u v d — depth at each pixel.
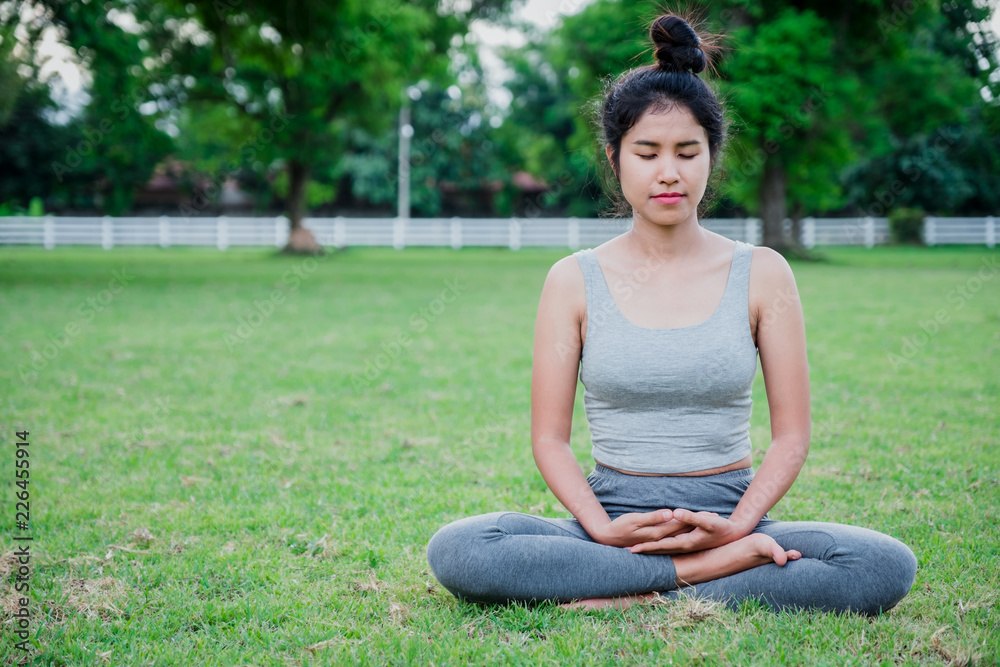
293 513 3.19
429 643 2.05
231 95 23.34
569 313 2.32
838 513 3.12
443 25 23.95
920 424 4.61
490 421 4.84
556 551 2.17
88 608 2.32
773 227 20.59
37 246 29.47
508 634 2.10
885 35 18.83
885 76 21.77
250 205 41.06
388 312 10.39
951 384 5.70
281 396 5.55
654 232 2.26
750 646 1.98
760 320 2.26
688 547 2.14
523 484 3.59
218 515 3.18
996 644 1.99
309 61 18.62
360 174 38.31
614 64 19.44
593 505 2.23
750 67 17.22
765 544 2.11
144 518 3.14
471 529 2.20
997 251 24.95
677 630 2.08
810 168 21.67
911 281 14.06
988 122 20.28
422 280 15.57
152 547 2.83
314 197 32.94
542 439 2.34
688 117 2.13
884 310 9.98
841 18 19.75
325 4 16.12
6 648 2.06
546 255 26.59
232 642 2.13
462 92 38.91
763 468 2.20
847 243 28.83
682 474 2.23
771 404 2.28
